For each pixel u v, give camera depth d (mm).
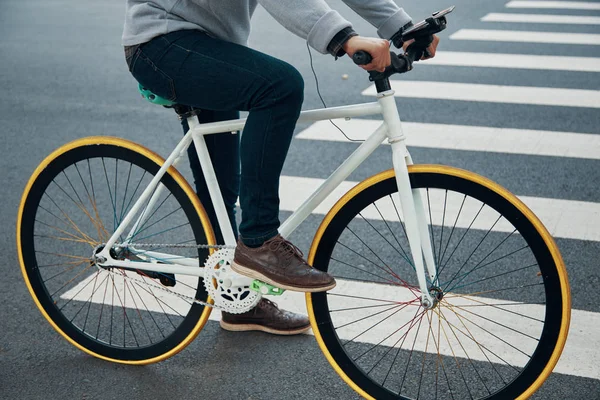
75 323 3648
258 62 2635
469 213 4676
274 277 2852
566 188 5020
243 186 2787
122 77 7871
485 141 5871
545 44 8758
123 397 3107
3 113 6836
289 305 3766
